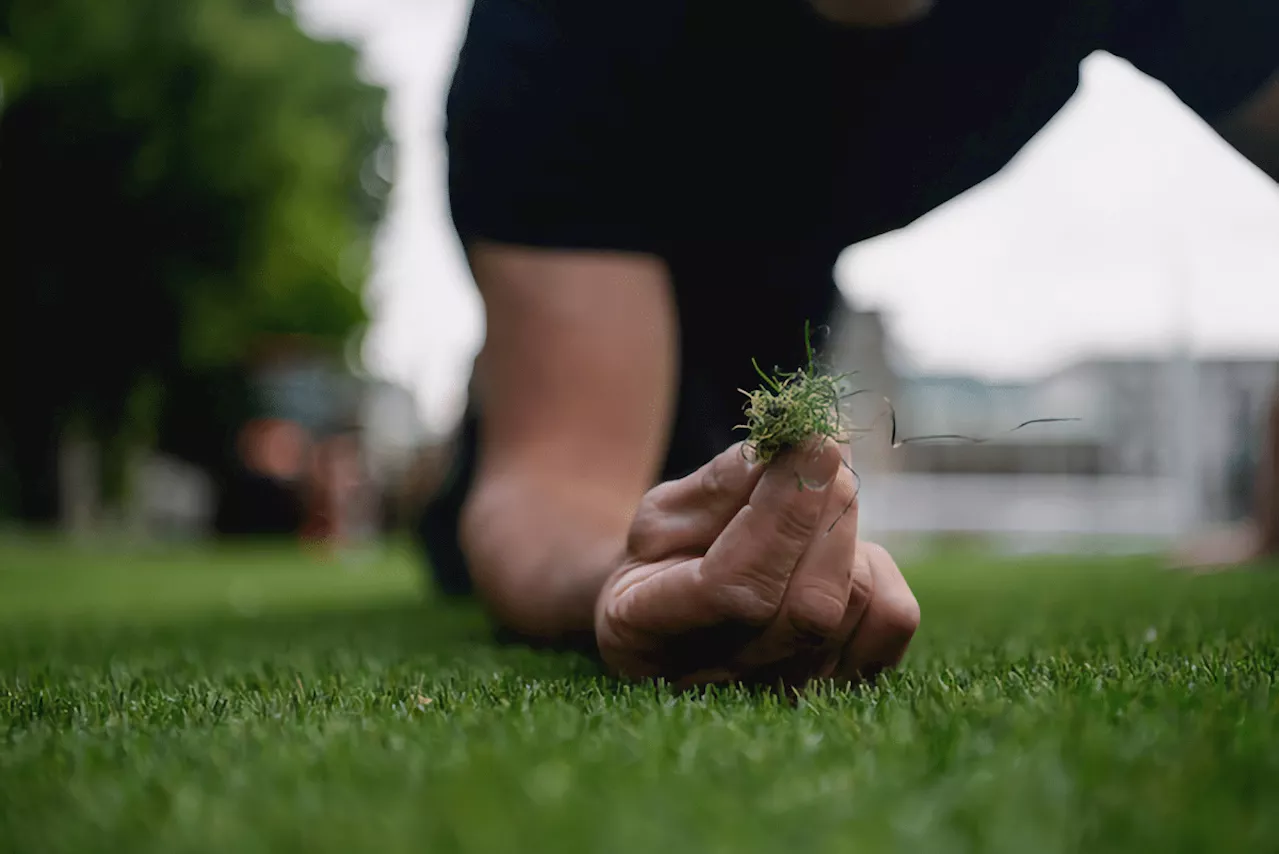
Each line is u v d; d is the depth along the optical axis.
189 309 5.76
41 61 5.29
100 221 5.50
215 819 0.34
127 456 7.33
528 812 0.33
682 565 0.51
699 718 0.45
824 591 0.50
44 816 0.36
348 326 7.78
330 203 7.24
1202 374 5.29
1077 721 0.41
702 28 0.75
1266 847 0.32
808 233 0.91
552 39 0.79
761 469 0.51
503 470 0.81
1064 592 1.38
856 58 0.76
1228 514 5.26
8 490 6.91
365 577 2.63
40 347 5.80
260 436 8.02
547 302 0.82
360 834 0.33
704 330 1.02
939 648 0.73
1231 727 0.41
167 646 0.90
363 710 0.50
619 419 0.81
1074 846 0.32
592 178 0.82
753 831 0.32
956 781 0.36
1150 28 0.75
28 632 1.09
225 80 5.56
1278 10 0.70
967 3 0.74
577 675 0.61
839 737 0.41
